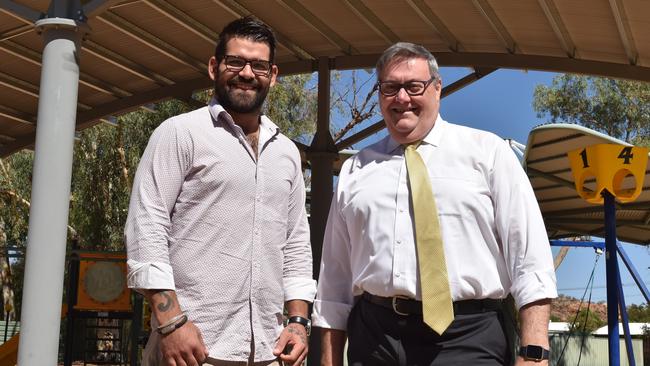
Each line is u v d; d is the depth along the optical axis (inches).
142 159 113.0
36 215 201.8
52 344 197.5
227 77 115.9
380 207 108.8
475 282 103.7
